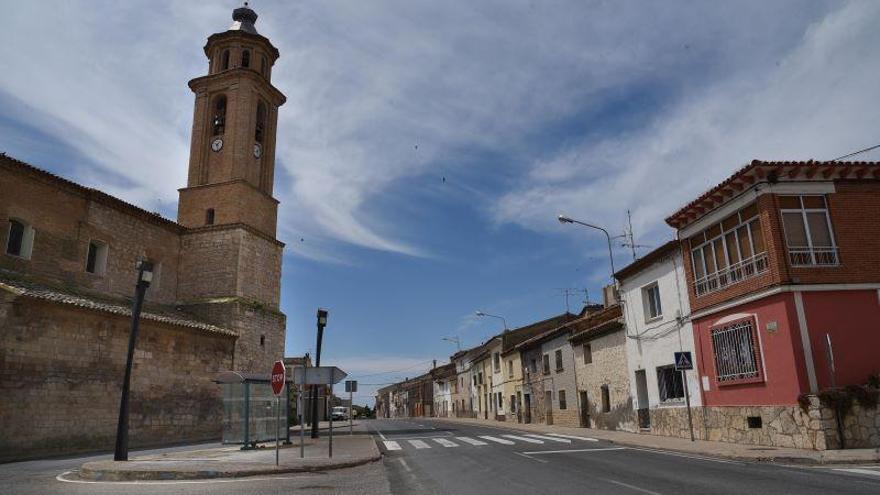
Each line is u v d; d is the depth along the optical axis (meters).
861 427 14.76
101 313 23.47
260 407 21.00
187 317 31.75
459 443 21.86
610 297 32.06
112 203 29.95
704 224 19.53
